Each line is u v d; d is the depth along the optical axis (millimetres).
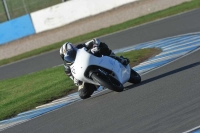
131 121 23719
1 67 81812
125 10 102312
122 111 26297
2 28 109750
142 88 31344
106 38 78250
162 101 26203
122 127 23094
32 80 55250
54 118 30031
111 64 30000
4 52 101875
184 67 35375
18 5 121562
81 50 29641
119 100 29406
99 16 104375
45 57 77938
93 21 102188
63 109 32312
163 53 48281
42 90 43938
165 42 56969
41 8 119125
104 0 106812
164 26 71812
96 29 95562
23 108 37875
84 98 32531
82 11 107562
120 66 31031
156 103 26094
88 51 29828
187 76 31344
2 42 109625
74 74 29891
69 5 108188
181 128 20656
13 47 103750
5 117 36781
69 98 36719
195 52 41906
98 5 106938
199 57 38219
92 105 30406
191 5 85062
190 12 78000
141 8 100250
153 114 24000
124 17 97312
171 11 84938
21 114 36344
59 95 39531
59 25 108562
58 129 26453
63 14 108438
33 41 103625
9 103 42156
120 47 66062
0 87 56781
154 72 37469
